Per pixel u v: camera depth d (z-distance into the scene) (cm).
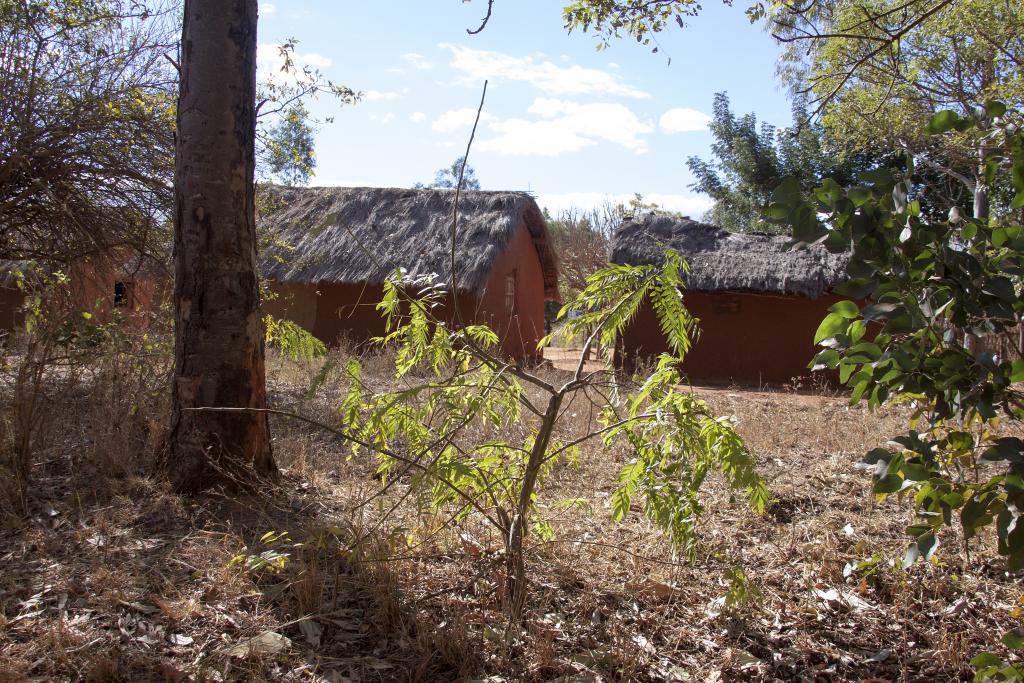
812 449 696
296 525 440
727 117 2827
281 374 908
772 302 1572
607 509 512
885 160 2353
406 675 312
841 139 1586
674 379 363
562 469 598
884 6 1116
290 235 1571
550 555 411
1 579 365
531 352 1902
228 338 489
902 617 384
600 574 408
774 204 210
